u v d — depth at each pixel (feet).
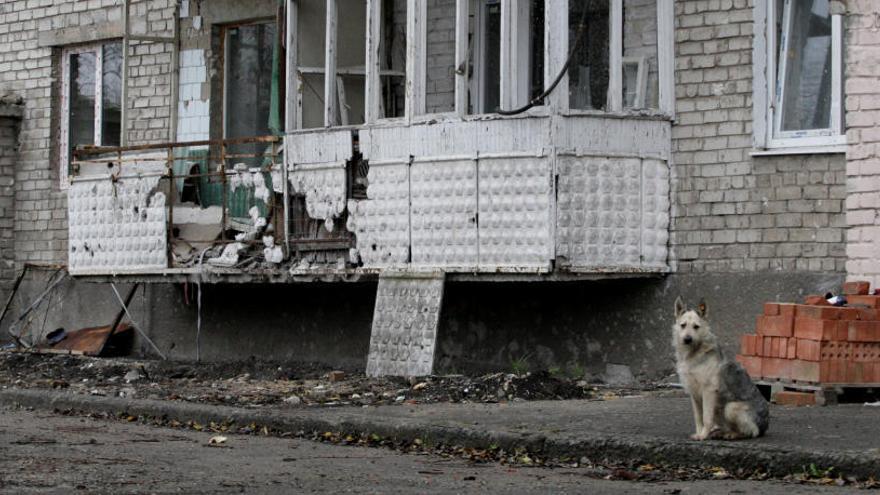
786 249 53.57
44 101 81.71
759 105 54.54
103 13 79.30
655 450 36.50
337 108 63.05
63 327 79.30
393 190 59.26
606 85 56.49
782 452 34.45
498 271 56.18
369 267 60.18
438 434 40.96
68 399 52.85
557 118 54.90
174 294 73.67
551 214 54.90
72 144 81.15
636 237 55.88
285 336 68.59
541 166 55.16
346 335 66.03
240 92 74.13
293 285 67.82
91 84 80.74
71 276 72.69
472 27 60.85
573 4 56.80
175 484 32.30
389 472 35.19
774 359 47.67
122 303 75.46
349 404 50.24
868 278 50.96
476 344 61.41
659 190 56.34
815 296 49.57
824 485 32.89
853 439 36.35
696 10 55.98
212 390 55.83
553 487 32.32
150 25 77.15
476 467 36.70
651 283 56.70
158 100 76.69
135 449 39.78
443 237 57.77
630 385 56.54
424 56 59.06
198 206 69.00
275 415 45.39
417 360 57.57
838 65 53.26
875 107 50.78
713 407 36.70
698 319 36.96
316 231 62.49
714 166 55.42
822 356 46.01
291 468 35.76
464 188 57.16
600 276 55.42
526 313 59.98
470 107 60.54
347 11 63.46
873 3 50.67
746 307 54.34
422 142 58.44
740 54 54.95
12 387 59.16
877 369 46.98
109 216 69.77
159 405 49.29
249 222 66.13
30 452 38.34
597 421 41.78
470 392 51.85
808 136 53.88
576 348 58.49
